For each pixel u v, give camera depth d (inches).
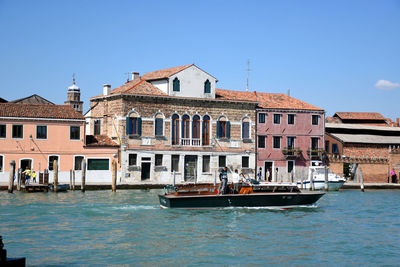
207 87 2153.1
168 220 1154.7
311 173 1921.8
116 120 2043.6
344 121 3034.0
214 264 823.7
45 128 1877.5
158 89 2103.8
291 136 2301.9
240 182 1323.8
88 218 1164.5
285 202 1341.0
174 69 2178.9
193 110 2122.3
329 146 2453.2
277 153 2279.8
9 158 1831.9
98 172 1958.7
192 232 1038.4
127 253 873.5
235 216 1219.2
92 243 933.8
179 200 1261.1
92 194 1620.3
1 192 1605.6
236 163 2196.1
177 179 2086.6
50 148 1882.4
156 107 2062.0
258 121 2252.7
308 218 1229.1
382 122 3080.7
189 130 2119.8
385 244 973.2
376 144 2490.2
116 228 1060.5
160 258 849.5
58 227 1060.5
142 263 821.2
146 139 2041.1
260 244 954.1
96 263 815.7
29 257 839.7
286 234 1042.7
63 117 1892.2
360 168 2405.3
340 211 1364.4
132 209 1290.6
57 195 1560.0
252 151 2223.2
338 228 1117.1
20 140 1845.5
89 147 1942.7
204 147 2138.3
